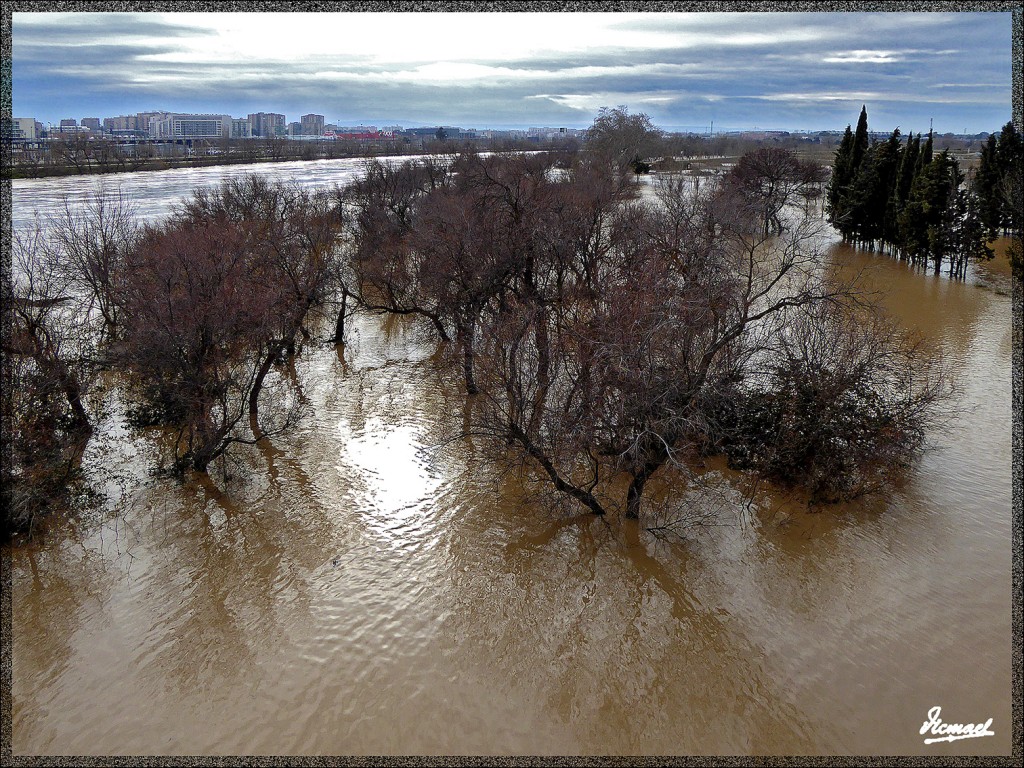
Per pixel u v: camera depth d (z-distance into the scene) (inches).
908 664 634.2
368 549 821.9
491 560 802.8
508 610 727.7
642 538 828.0
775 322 1051.3
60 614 714.8
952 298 1736.0
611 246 1203.9
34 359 1003.9
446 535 848.3
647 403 768.9
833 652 656.4
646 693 627.5
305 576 776.3
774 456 914.7
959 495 884.6
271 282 1208.2
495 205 1261.1
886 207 2222.0
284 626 701.9
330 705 611.2
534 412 878.4
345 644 679.1
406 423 1139.3
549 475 880.9
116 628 697.0
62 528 840.3
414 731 587.8
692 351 843.4
